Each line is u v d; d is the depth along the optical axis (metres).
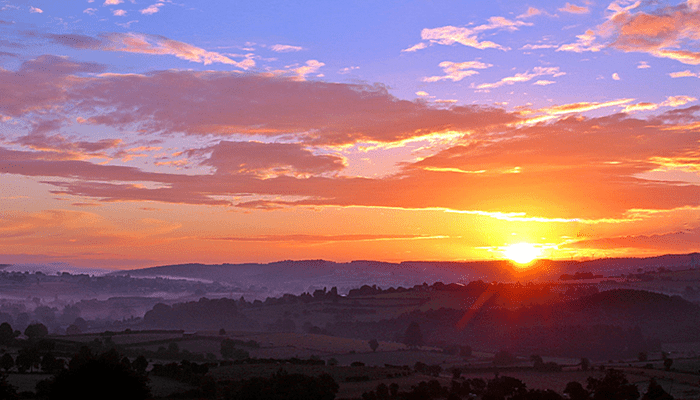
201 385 124.69
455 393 121.12
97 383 88.50
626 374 157.12
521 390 125.19
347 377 143.50
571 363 196.62
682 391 135.25
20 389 116.50
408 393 118.56
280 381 117.88
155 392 122.06
